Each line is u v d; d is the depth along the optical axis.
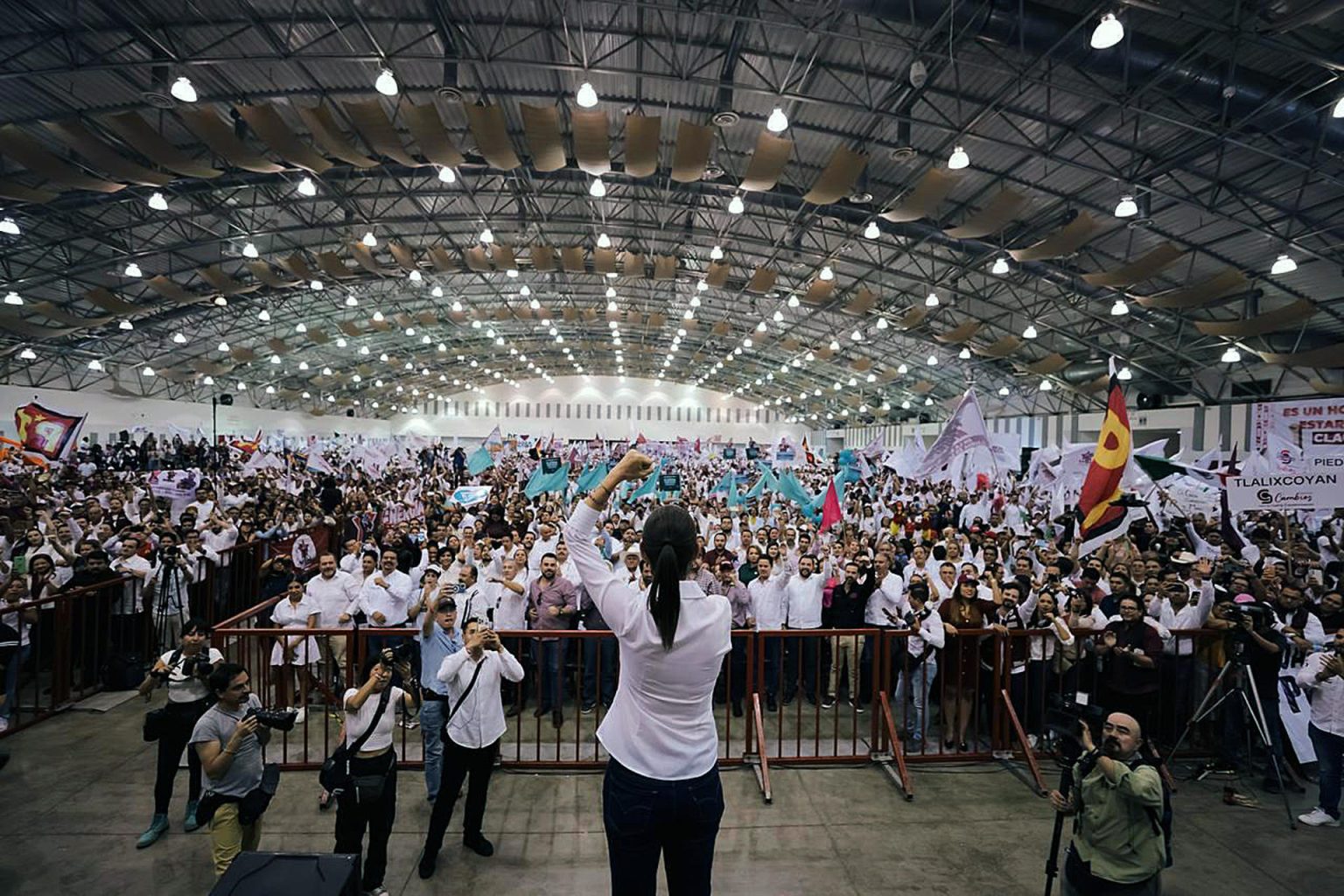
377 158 18.41
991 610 6.80
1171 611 7.19
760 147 12.77
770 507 18.95
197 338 33.75
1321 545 11.98
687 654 1.76
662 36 12.80
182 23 12.35
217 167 18.14
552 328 40.78
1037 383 32.78
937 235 19.47
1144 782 3.33
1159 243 17.81
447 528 11.42
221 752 3.94
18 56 11.95
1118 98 11.46
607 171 13.80
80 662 7.51
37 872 4.40
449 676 4.57
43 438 14.27
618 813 1.77
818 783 5.77
